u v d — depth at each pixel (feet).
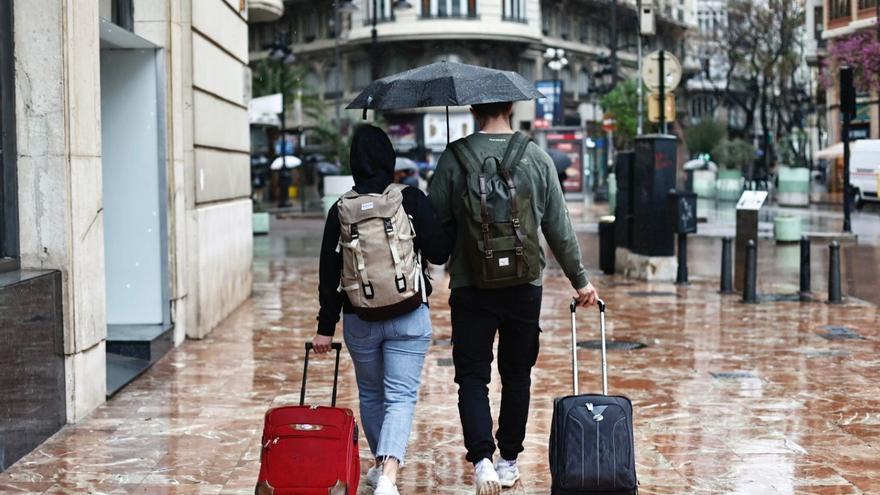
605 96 189.98
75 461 22.57
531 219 18.40
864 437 24.56
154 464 22.45
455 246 19.02
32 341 23.29
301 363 34.30
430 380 31.32
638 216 59.72
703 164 200.85
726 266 53.06
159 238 36.99
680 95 291.38
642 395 29.14
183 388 30.30
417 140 202.08
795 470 21.86
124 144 36.88
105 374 28.30
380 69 201.26
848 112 90.02
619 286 56.54
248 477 21.56
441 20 194.29
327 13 211.00
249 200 52.60
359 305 18.22
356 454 17.88
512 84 19.07
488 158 18.43
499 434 20.30
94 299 26.99
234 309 47.44
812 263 70.74
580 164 181.27
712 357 35.14
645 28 79.20
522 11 203.51
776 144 261.44
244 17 50.42
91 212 26.61
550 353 35.94
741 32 223.10
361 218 18.04
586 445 16.96
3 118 24.09
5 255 24.44
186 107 38.45
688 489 20.56
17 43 24.76
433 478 21.45
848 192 92.38
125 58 36.63
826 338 39.11
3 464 21.72
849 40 172.55
